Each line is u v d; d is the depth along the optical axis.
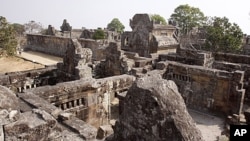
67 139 6.58
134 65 21.77
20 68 31.20
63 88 10.69
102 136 10.16
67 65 14.95
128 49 43.25
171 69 19.66
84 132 7.05
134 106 4.18
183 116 3.87
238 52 35.53
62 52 43.97
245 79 20.17
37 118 5.13
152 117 3.91
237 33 36.00
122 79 13.51
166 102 3.90
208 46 37.78
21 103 8.91
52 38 46.00
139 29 41.41
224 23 37.00
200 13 71.44
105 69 21.61
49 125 5.05
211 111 17.69
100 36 51.53
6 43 25.89
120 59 20.14
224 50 36.09
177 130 3.71
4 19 25.52
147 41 40.50
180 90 19.31
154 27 40.25
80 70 13.67
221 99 17.05
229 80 16.41
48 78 15.58
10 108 4.70
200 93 18.12
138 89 4.17
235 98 16.14
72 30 66.56
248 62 22.11
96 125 12.36
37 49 51.31
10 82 13.64
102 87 12.37
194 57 22.50
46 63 36.38
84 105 11.59
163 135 3.81
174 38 47.91
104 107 12.73
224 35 35.66
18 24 82.06
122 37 44.44
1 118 4.53
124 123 4.35
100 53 37.62
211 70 17.28
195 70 18.06
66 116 7.84
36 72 14.95
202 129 15.27
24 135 4.62
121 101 11.93
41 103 8.90
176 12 72.62
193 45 43.84
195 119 16.89
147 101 3.99
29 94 9.79
